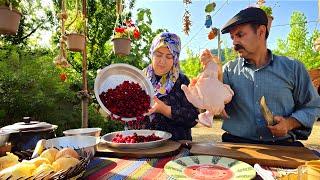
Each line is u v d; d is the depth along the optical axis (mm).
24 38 9875
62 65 4254
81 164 1261
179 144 1997
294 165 1563
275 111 2252
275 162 1598
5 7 2584
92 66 8539
